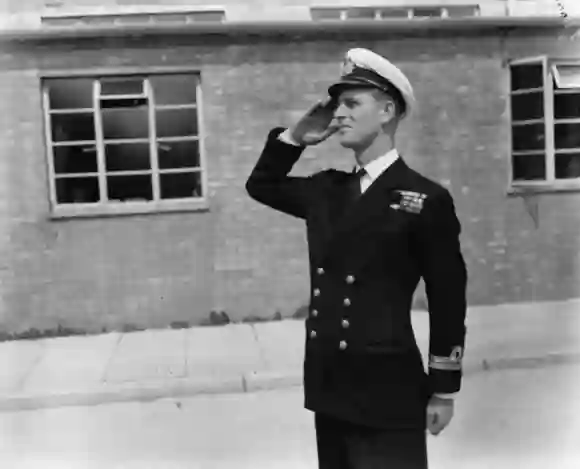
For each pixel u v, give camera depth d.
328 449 1.98
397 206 1.80
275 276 5.48
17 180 5.29
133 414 3.79
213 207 5.41
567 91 5.21
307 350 1.96
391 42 5.25
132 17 5.15
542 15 5.15
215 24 5.14
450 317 1.77
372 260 1.82
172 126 5.38
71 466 3.19
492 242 5.37
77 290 5.37
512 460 3.13
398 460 1.86
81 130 5.32
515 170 5.35
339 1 5.25
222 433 3.41
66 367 4.43
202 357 4.54
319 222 1.94
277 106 5.35
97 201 5.39
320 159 5.25
